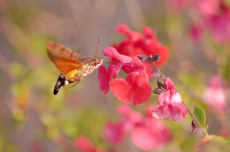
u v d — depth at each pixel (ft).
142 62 1.73
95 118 2.52
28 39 2.97
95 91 3.10
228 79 2.30
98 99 3.07
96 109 2.61
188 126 2.12
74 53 1.68
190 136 2.18
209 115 2.16
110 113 2.65
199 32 2.56
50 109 2.44
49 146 2.90
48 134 2.36
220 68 2.31
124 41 1.88
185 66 2.56
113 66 1.74
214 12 2.44
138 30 2.70
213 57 2.51
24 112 2.38
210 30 2.48
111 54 1.74
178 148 2.18
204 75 2.51
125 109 2.24
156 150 2.32
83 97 3.10
